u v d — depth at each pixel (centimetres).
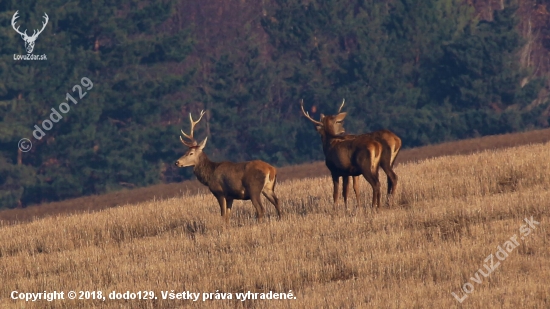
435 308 2148
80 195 9225
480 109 10225
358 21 11212
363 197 3606
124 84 9581
